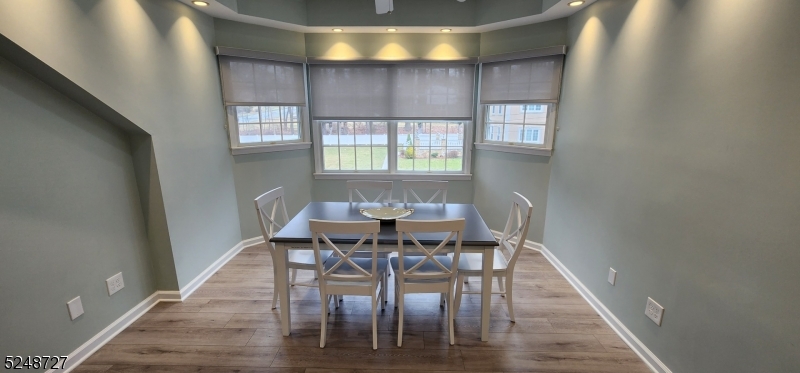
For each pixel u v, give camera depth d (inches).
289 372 77.2
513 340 88.2
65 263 76.1
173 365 78.9
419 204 113.7
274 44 137.1
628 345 86.1
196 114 113.0
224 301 105.8
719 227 60.3
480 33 141.9
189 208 110.0
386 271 101.3
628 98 86.4
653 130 77.2
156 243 101.1
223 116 129.0
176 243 103.7
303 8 132.4
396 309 102.2
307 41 145.7
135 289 96.3
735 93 56.8
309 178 162.2
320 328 93.0
